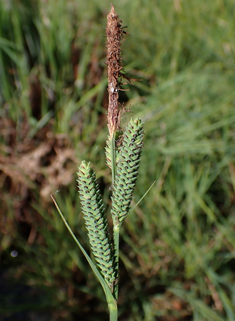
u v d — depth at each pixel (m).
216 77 0.35
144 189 0.27
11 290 0.27
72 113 0.31
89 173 0.13
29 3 0.34
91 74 0.34
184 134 0.30
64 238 0.26
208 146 0.29
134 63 0.35
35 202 0.29
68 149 0.29
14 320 0.25
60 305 0.25
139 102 0.32
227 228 0.27
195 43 0.39
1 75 0.30
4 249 0.27
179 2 0.41
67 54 0.33
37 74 0.32
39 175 0.29
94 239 0.13
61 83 0.32
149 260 0.27
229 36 0.39
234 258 0.28
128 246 0.28
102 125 0.32
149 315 0.25
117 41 0.13
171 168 0.29
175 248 0.27
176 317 0.25
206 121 0.31
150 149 0.29
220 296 0.24
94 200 0.13
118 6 0.41
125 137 0.13
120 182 0.13
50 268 0.26
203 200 0.29
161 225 0.27
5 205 0.29
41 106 0.32
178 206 0.29
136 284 0.26
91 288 0.26
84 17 0.39
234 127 0.32
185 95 0.32
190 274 0.26
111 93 0.13
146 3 0.42
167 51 0.37
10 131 0.30
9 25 0.32
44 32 0.32
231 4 0.42
